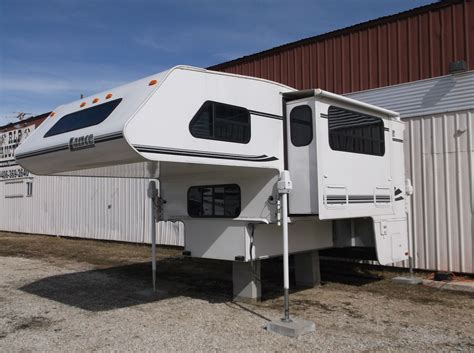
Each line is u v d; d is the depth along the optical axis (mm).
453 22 8375
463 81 8148
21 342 4824
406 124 8773
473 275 7918
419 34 8781
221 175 6211
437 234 8297
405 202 7645
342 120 6262
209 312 5902
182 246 12312
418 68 8758
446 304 6273
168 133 4809
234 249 5949
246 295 6391
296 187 5938
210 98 5273
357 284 7625
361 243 6957
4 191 20328
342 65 9875
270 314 5750
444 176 8250
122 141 4480
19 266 10055
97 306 6309
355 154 6453
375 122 7035
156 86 4832
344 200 6156
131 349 4562
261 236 6023
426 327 5195
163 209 7031
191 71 5137
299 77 10602
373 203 6789
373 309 6023
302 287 7414
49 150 5348
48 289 7508
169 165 5191
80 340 4859
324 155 5848
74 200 16125
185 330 5141
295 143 5988
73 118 5555
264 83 5875
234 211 6121
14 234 18859
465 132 8031
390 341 4703
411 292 7016
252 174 5973
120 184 14234
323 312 5875
